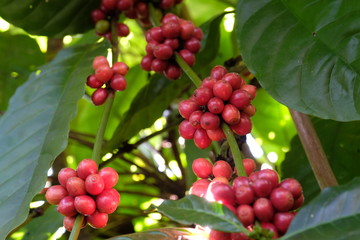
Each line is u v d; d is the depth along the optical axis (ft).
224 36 2.27
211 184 1.03
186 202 0.99
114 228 2.25
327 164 1.47
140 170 2.31
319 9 1.39
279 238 0.90
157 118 1.86
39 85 1.59
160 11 1.82
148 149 2.53
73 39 2.55
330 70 1.34
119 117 2.39
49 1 1.75
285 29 1.40
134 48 2.60
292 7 1.41
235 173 1.23
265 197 0.96
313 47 1.37
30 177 1.30
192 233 1.07
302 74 1.35
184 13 2.16
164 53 1.51
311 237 0.89
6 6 1.73
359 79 1.31
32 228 1.93
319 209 0.92
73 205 1.16
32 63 2.36
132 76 2.31
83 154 2.48
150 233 1.07
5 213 1.23
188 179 1.82
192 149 1.82
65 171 1.19
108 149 1.81
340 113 1.29
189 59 1.55
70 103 1.45
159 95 1.87
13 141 1.44
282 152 2.34
